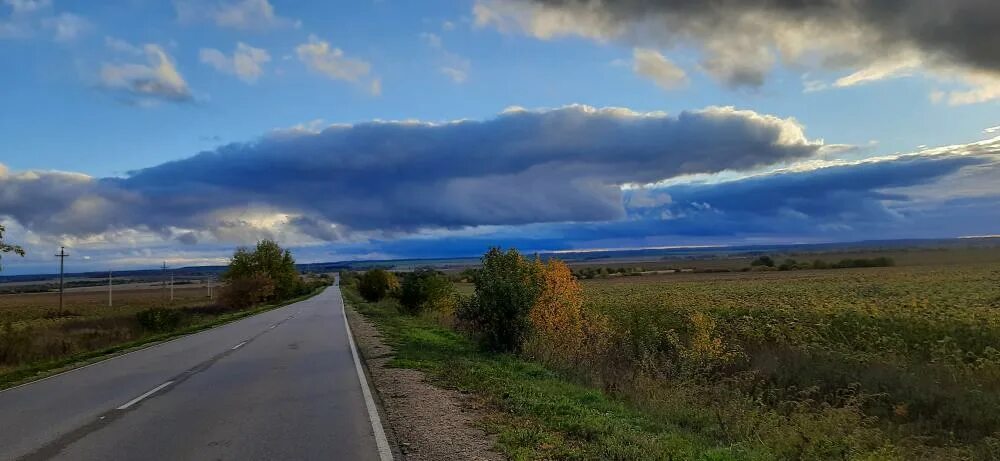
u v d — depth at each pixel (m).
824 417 10.45
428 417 8.73
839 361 15.96
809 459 8.29
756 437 9.00
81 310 60.75
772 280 58.09
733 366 16.25
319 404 9.95
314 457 6.79
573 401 9.95
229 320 37.53
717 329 20.39
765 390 13.92
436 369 13.55
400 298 37.34
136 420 8.92
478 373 12.65
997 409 11.59
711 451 7.26
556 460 6.54
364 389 11.34
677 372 14.23
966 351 16.83
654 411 10.14
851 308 24.64
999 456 9.68
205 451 7.09
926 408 12.21
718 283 55.75
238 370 14.45
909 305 25.84
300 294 93.25
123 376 14.02
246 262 68.38
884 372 14.38
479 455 6.73
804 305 27.69
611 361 15.67
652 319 20.02
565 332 17.55
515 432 7.62
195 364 15.91
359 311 41.16
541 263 19.16
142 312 31.73
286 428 8.23
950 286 38.66
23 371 15.45
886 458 8.34
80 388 12.33
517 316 16.92
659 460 6.61
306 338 22.73
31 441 7.71
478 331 19.55
